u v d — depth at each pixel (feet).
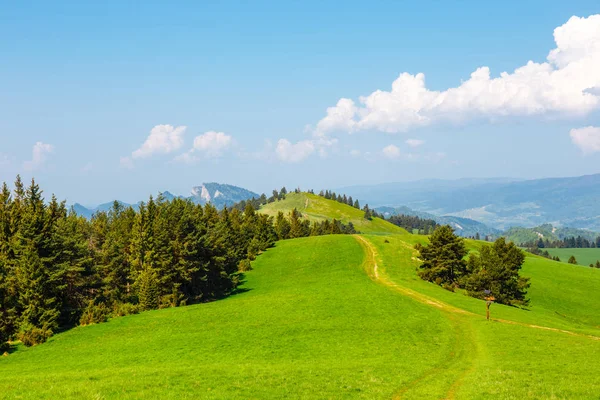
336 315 203.10
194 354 150.00
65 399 83.76
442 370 119.96
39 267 215.10
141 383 98.48
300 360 136.56
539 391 91.35
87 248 287.69
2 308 205.05
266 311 216.95
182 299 285.23
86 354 161.58
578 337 162.91
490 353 139.54
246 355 145.59
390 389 97.45
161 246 288.10
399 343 155.33
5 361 162.30
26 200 301.63
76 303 257.34
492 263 307.58
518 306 297.12
